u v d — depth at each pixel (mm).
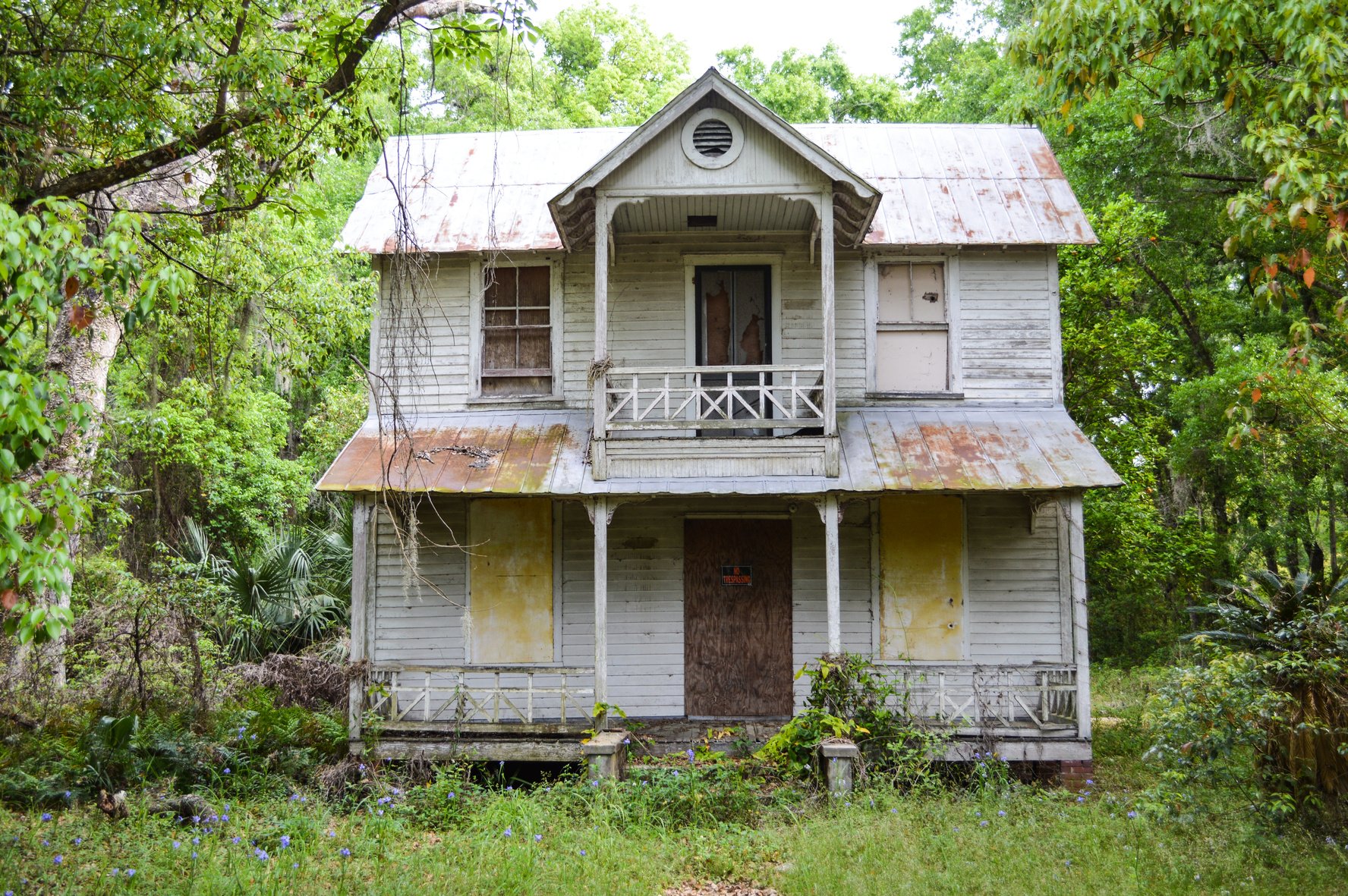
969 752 11281
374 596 13164
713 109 11516
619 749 10508
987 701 12141
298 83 9695
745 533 13367
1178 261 20641
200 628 14047
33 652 12031
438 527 13250
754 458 11602
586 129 15469
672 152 11500
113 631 12648
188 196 13406
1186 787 9062
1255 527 22641
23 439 5320
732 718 13055
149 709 11031
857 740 10672
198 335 15938
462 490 11500
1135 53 10477
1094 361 17859
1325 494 19312
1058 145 21016
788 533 13344
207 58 9508
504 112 22109
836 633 11359
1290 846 8258
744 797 9602
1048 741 11383
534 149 14961
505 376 13359
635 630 13227
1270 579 9602
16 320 5641
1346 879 7715
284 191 10469
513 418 13086
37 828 8047
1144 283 21078
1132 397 19859
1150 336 17859
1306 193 8219
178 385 19109
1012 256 13266
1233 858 7938
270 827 8562
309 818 8930
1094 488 11273
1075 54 10117
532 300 13492
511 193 14023
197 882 7094
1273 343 17516
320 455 23047
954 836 8617
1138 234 17828
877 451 12016
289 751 10891
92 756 9539
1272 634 9188
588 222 12422
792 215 12688
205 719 11289
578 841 8492
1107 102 18891
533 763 12367
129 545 18797
